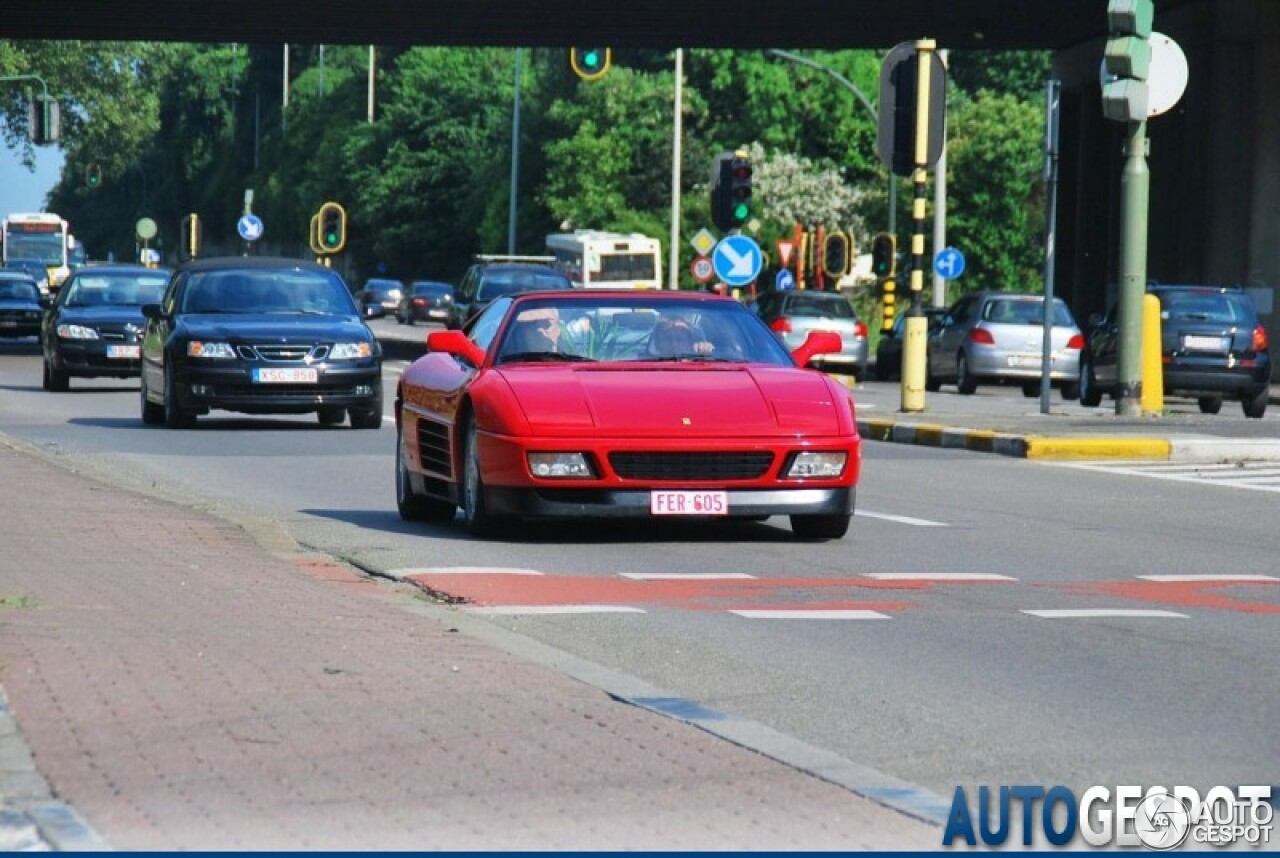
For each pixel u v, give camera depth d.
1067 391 67.62
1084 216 94.00
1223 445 36.94
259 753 11.41
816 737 12.66
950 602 18.50
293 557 20.52
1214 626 17.27
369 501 27.91
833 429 22.61
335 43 95.00
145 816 10.12
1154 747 12.45
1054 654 15.77
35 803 10.30
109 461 33.66
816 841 9.95
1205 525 25.86
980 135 127.81
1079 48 93.75
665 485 22.11
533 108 175.12
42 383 59.22
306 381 41.34
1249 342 54.94
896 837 10.07
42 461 29.92
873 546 22.92
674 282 113.31
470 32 90.12
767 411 22.53
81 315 54.53
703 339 24.31
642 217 157.50
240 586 17.80
